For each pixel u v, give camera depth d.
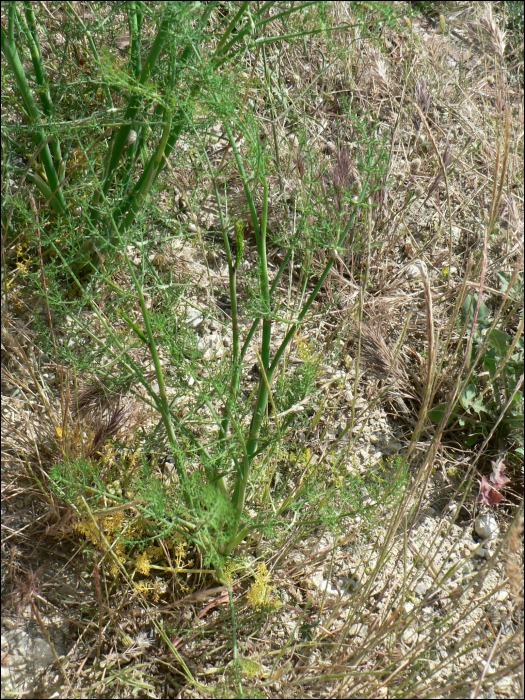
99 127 2.01
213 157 2.66
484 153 2.99
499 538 2.14
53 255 2.21
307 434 2.21
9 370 2.10
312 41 3.00
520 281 2.62
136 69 2.04
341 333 2.37
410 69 3.02
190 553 1.95
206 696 1.76
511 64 3.44
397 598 1.97
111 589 1.87
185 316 2.08
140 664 1.78
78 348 2.15
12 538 1.89
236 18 1.66
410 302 2.63
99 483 1.73
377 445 2.29
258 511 2.00
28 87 1.98
